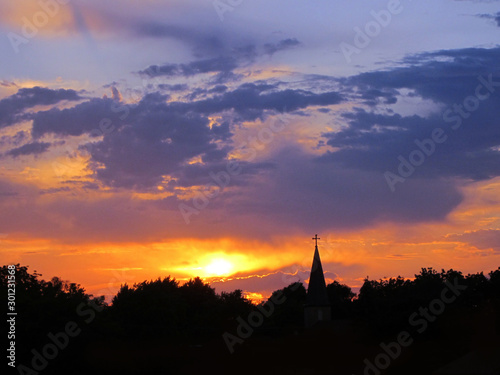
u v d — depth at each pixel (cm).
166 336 6556
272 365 5625
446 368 4003
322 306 8331
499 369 3844
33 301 5509
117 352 5619
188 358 5734
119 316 6925
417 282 5894
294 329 7331
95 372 5462
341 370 5312
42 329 5353
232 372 5625
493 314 5106
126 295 7125
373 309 5828
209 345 5834
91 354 5481
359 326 5747
